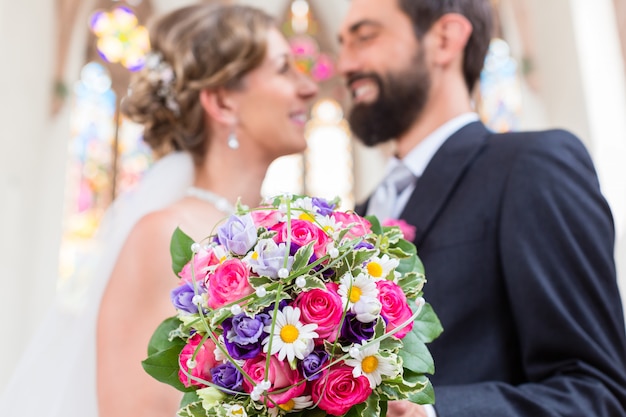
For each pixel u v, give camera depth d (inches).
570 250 66.4
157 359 47.1
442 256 74.1
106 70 360.8
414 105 88.7
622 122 224.7
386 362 42.2
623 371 63.3
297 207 48.8
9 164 266.8
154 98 84.7
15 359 258.2
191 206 79.6
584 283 65.6
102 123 352.5
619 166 211.2
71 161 335.0
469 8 90.0
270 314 42.3
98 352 70.7
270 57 84.2
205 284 45.6
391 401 48.4
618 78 230.1
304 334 41.0
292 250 44.2
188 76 82.6
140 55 365.1
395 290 45.0
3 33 256.1
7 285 262.1
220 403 43.1
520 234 68.6
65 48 338.6
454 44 89.3
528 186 71.0
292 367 40.6
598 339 63.3
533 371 65.4
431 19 88.7
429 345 71.2
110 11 365.1
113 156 349.1
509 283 68.2
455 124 86.3
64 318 75.8
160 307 70.0
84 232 326.6
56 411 71.6
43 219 315.3
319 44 398.9
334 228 46.7
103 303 72.6
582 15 240.1
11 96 266.8
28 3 287.7
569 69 244.2
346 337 42.9
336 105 386.6
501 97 310.2
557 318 63.9
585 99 230.5
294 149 85.7
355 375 41.3
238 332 41.8
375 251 46.1
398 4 89.2
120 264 73.5
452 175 78.5
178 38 84.5
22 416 73.7
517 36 302.5
